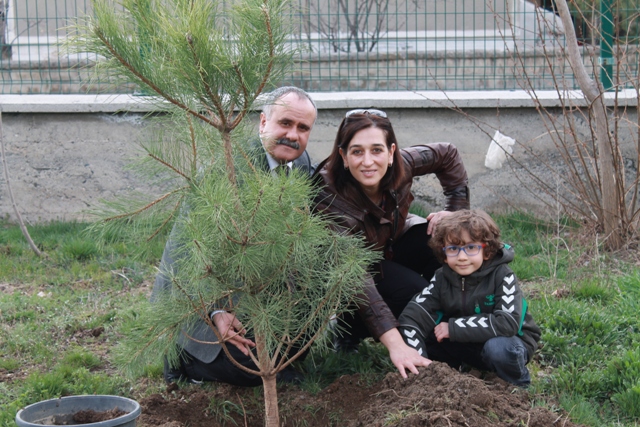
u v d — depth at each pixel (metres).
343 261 2.94
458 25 8.62
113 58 2.56
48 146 7.21
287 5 2.69
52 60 8.05
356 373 3.67
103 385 3.74
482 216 3.51
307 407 3.41
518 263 5.66
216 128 2.78
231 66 2.53
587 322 4.21
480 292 3.53
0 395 3.62
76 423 2.92
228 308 2.89
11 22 8.49
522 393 3.34
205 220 2.57
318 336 3.00
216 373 3.58
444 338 3.67
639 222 6.04
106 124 7.16
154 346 2.89
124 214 2.83
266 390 3.06
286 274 2.85
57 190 7.25
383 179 3.58
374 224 3.63
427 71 8.21
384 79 7.96
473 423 2.94
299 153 3.44
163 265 3.36
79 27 2.54
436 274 3.65
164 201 2.86
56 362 4.14
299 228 2.67
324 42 8.45
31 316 4.79
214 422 3.40
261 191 2.53
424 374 3.25
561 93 7.03
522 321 3.48
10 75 7.63
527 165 7.13
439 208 7.21
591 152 7.01
